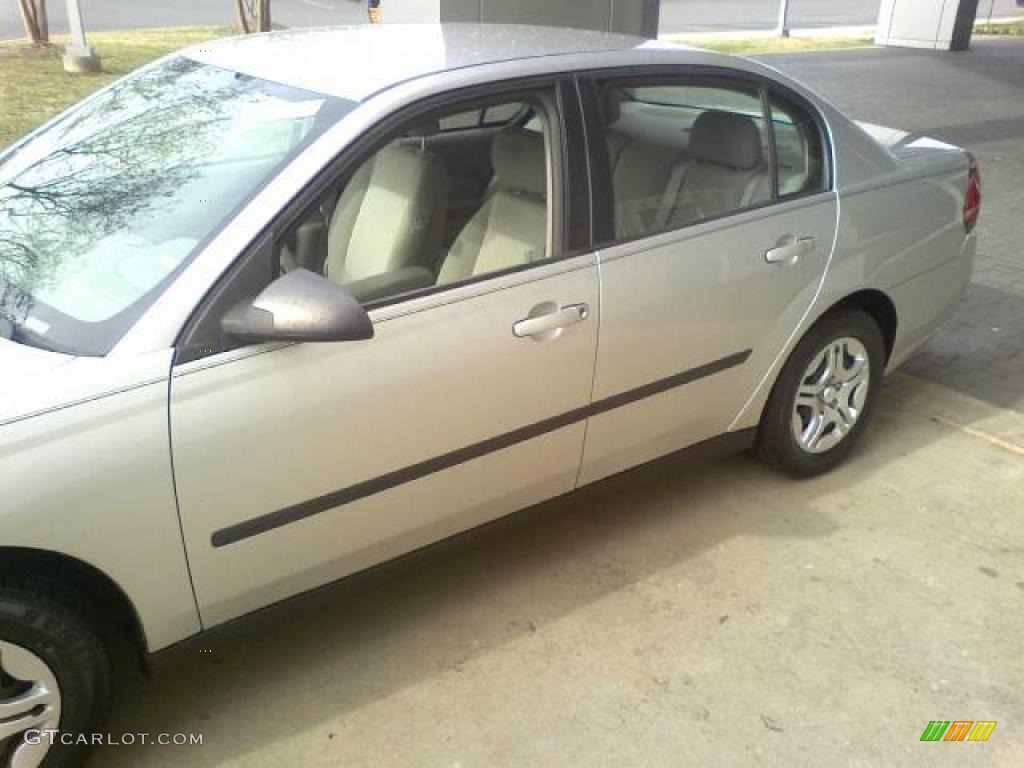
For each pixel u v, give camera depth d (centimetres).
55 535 201
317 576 250
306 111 250
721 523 342
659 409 305
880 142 373
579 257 272
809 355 341
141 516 212
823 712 262
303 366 227
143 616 221
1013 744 254
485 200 289
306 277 220
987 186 756
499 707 260
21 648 208
